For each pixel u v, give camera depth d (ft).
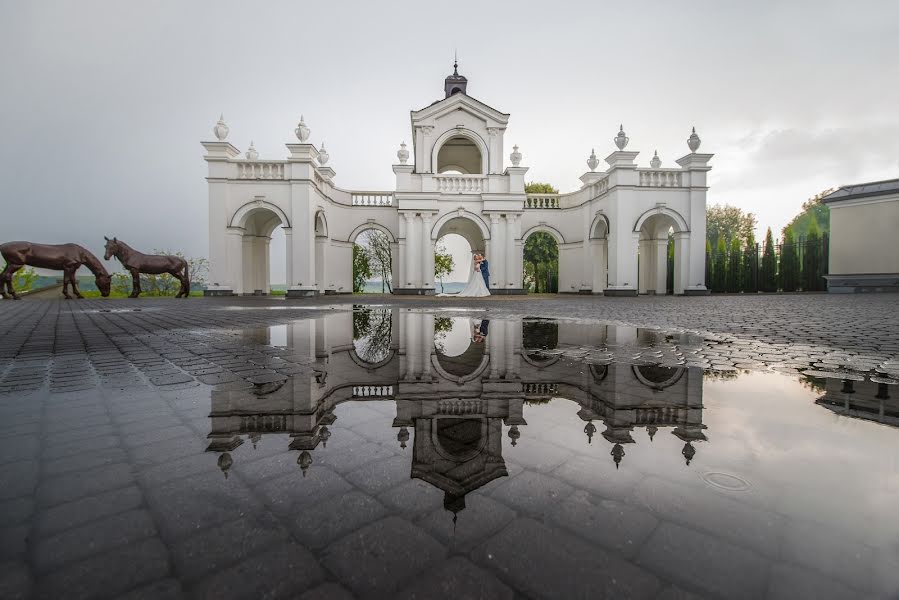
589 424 6.53
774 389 8.69
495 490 4.26
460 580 2.90
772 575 2.89
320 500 4.10
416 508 3.93
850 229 73.61
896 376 9.82
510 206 74.02
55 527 3.61
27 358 12.82
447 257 136.56
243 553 3.26
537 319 26.20
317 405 7.74
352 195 82.28
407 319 26.40
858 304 39.83
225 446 5.64
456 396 8.38
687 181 64.08
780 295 66.18
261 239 74.84
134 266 65.00
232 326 22.48
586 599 2.66
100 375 10.41
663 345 15.16
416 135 76.48
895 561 3.05
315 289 67.77
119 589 2.85
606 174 67.46
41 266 59.77
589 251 76.02
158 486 4.42
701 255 64.18
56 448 5.54
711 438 5.79
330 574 3.00
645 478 4.50
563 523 3.63
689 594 2.71
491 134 75.46
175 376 10.23
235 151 63.57
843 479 4.44
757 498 4.03
